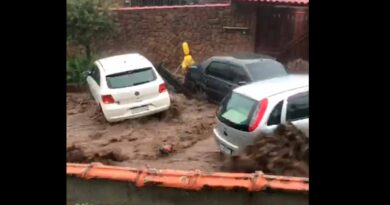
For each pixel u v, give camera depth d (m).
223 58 14.81
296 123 9.11
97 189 7.02
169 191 6.64
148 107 13.82
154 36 20.22
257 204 6.27
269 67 13.87
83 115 15.27
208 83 15.20
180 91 16.88
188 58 18.84
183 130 13.31
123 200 6.92
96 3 19.14
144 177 6.82
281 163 8.84
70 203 7.16
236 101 9.98
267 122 9.23
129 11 19.95
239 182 6.37
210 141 12.47
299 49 19.23
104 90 13.73
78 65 18.42
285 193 6.12
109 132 13.45
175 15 20.06
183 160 11.11
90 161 11.30
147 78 13.88
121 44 20.17
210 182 6.46
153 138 12.82
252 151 9.24
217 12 19.98
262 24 19.72
